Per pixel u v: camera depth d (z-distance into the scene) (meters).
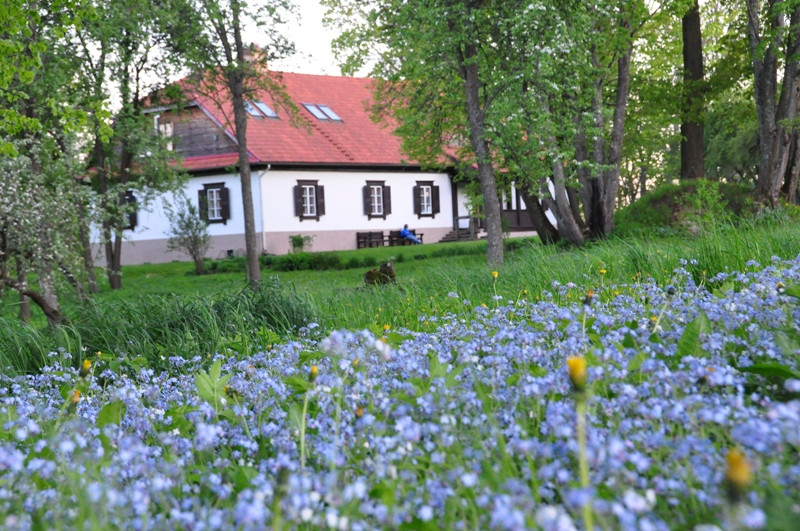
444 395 3.71
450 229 45.25
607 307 6.80
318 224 39.50
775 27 23.20
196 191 39.53
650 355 4.23
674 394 3.27
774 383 3.84
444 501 2.60
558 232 27.36
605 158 28.41
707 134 54.75
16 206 13.23
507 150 21.34
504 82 20.45
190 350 8.21
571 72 21.55
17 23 13.38
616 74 27.34
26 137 17.36
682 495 2.58
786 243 9.53
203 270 33.31
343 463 3.03
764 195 23.34
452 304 9.35
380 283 13.69
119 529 2.62
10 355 8.64
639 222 23.78
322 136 41.09
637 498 2.06
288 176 38.50
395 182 42.66
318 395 3.95
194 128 39.66
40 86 18.59
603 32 23.61
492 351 5.02
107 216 21.45
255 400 4.46
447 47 21.30
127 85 24.56
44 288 14.32
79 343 8.27
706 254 9.02
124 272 34.91
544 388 3.49
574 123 22.09
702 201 22.16
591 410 3.33
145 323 9.09
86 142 24.61
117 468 3.04
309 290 12.59
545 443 3.11
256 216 37.59
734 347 4.41
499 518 2.07
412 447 3.07
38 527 2.81
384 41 23.80
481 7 20.97
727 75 27.05
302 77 45.22
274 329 9.46
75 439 3.37
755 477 2.47
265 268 32.19
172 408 4.87
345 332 4.35
